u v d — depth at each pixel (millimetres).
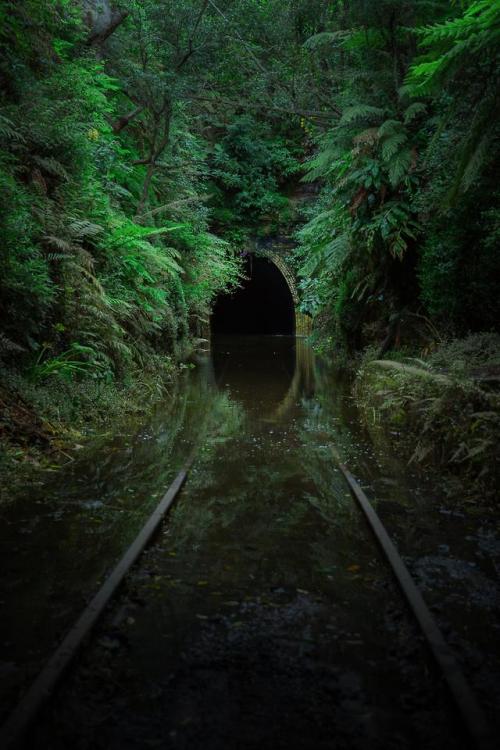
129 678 2297
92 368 8039
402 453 5965
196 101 16938
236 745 1937
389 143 8984
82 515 4141
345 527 3992
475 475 4883
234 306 35656
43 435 5738
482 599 2941
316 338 20125
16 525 3934
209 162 22828
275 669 2359
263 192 23594
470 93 6480
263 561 3436
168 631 2646
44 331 7395
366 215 10391
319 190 23891
